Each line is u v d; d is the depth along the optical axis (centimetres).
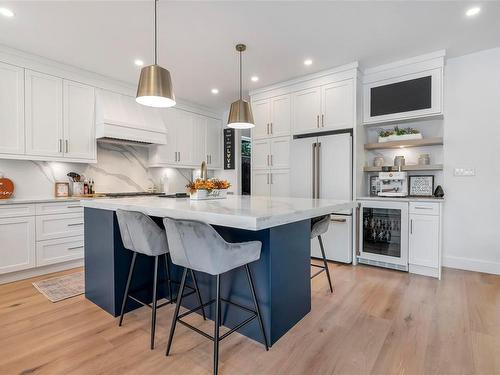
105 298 229
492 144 317
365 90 370
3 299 252
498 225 315
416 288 274
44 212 317
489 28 269
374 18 251
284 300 193
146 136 416
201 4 229
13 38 282
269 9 237
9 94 304
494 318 213
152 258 244
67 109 350
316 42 294
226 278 202
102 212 231
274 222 145
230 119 279
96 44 295
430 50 315
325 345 181
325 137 366
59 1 223
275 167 420
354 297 253
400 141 349
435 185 350
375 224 349
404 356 169
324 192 367
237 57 328
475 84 324
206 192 254
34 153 323
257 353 173
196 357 170
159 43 293
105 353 173
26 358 167
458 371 155
